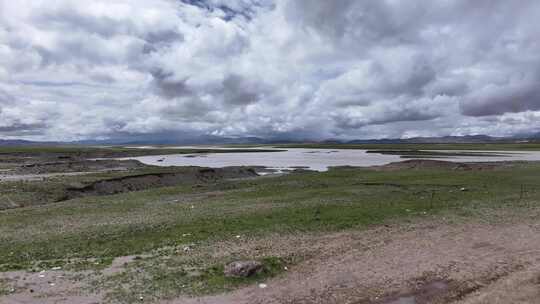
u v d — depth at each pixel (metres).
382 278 15.02
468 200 31.94
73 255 18.59
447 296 13.41
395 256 17.66
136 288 14.15
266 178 57.03
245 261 15.77
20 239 21.88
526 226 22.80
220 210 30.05
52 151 142.62
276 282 14.72
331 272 15.70
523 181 44.00
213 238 21.16
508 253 17.84
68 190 44.22
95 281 14.90
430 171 59.06
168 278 15.12
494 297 13.21
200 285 14.39
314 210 28.56
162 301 13.05
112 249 19.50
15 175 62.75
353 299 13.22
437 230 22.25
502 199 32.16
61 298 13.31
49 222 26.73
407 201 32.12
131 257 18.14
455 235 21.11
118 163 88.00
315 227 23.30
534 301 12.82
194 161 116.56
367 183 45.06
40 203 38.94
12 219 27.95
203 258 17.62
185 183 58.00
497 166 66.62
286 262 16.94
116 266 16.75
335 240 20.42
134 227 24.42
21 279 15.21
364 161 109.31
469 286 14.23
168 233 22.59
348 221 24.73
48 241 21.30
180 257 17.86
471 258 17.23
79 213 30.17
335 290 13.95
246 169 72.38
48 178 52.97
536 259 16.92
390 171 60.91
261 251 18.48
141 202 35.56
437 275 15.28
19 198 38.62
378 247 19.09
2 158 107.19
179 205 33.38
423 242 19.89
